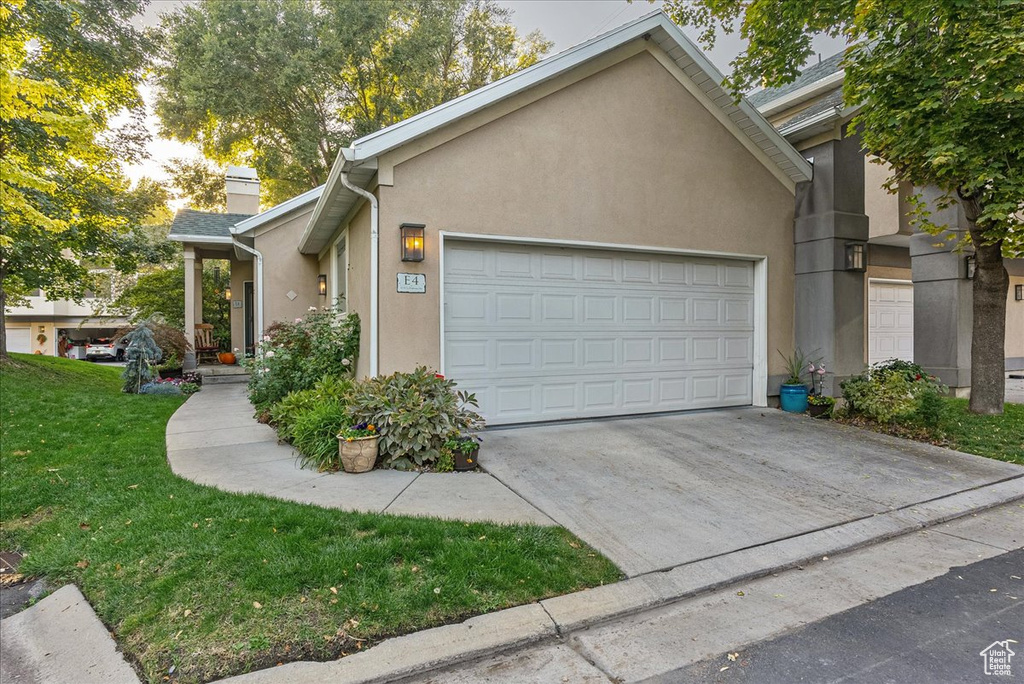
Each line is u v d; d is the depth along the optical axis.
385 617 2.61
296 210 11.48
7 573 3.25
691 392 7.68
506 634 2.58
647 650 2.55
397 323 5.85
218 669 2.28
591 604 2.87
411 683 2.30
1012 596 3.06
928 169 6.61
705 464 5.29
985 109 5.63
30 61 8.58
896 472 5.18
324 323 7.55
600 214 6.85
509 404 6.54
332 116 21.78
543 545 3.38
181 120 20.19
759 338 8.04
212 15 18.28
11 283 10.76
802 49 7.04
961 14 5.33
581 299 6.93
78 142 7.95
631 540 3.62
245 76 19.03
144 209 14.48
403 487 4.39
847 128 7.25
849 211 7.84
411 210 5.89
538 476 4.79
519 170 6.39
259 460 5.13
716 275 7.86
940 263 9.09
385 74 21.02
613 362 7.14
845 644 2.59
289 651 2.39
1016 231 6.38
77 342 24.48
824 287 7.80
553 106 6.56
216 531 3.35
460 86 22.28
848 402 7.29
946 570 3.41
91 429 6.20
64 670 2.38
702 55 7.16
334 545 3.20
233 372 11.82
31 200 8.20
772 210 8.07
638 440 6.03
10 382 8.15
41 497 4.09
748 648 2.56
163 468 4.78
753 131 7.71
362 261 6.67
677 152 7.35
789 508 4.27
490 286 6.42
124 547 3.22
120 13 10.30
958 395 8.84
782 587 3.20
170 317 15.83
